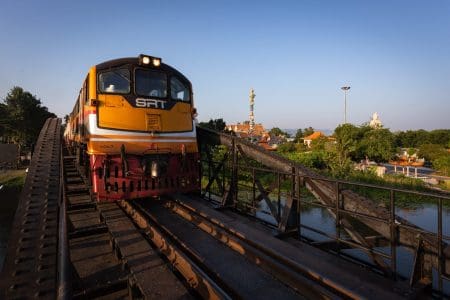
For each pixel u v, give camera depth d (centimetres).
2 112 4944
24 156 4747
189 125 827
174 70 820
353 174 2397
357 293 373
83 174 927
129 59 749
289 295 392
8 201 2611
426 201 1744
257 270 459
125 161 695
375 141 3120
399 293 380
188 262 428
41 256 266
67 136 1998
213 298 356
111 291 398
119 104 718
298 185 604
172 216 736
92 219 734
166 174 758
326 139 4406
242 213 802
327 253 512
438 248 374
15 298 218
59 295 267
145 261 448
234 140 828
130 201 834
